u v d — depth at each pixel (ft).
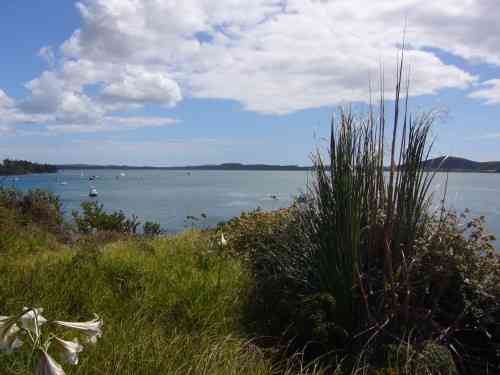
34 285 14.42
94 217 38.86
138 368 10.20
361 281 13.32
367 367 11.64
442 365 11.47
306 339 12.93
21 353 9.66
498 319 13.50
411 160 14.29
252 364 11.50
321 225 14.65
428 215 15.15
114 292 15.48
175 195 170.30
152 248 22.66
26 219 31.81
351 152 14.51
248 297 15.69
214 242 21.33
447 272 13.60
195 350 11.59
